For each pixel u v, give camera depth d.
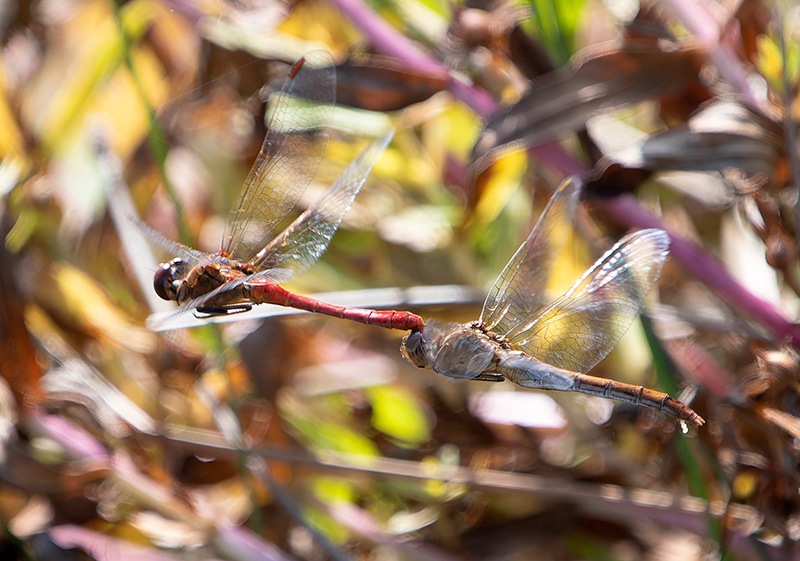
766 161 1.27
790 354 1.27
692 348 1.29
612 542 1.31
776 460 1.26
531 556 1.31
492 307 1.21
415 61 1.30
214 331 1.29
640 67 1.28
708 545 1.29
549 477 1.31
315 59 1.23
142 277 1.31
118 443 1.31
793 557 1.27
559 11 1.29
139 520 1.30
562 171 1.29
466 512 1.31
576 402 1.30
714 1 1.31
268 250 1.22
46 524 1.30
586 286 1.22
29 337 1.30
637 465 1.30
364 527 1.30
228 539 1.29
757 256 1.31
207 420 1.31
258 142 1.31
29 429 1.30
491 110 1.29
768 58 1.28
